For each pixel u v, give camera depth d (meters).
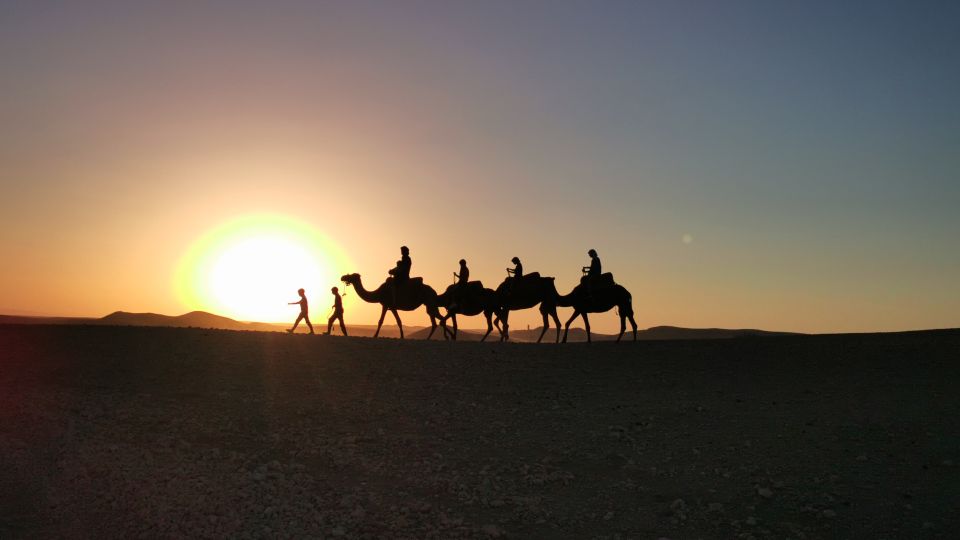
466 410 17.08
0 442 14.46
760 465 13.41
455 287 30.12
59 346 22.39
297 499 12.12
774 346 22.73
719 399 17.44
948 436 14.16
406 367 20.95
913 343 21.53
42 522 11.24
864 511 11.50
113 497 12.05
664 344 24.86
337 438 15.12
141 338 23.48
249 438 15.14
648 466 13.59
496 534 10.88
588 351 23.62
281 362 21.14
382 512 11.70
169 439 14.80
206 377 19.55
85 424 15.61
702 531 11.07
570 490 12.62
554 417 16.52
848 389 17.66
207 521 11.27
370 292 30.14
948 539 10.51
